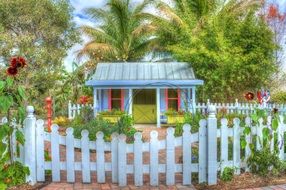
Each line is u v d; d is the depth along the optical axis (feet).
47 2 74.33
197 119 31.12
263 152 22.21
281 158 23.57
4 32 69.77
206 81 69.87
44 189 20.08
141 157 20.83
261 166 22.06
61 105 68.03
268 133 22.09
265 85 73.05
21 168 20.63
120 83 55.88
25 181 20.77
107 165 21.25
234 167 21.80
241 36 73.41
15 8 71.15
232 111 55.47
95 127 32.71
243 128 22.00
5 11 70.74
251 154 22.13
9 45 66.90
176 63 62.49
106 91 58.95
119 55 98.17
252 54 70.69
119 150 20.84
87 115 50.88
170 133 20.84
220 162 21.43
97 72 59.77
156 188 20.33
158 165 20.89
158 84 56.13
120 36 98.78
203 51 69.00
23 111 20.38
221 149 21.50
